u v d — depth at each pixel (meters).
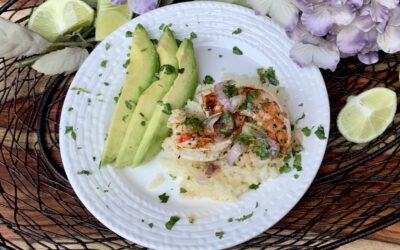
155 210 0.54
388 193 0.54
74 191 0.56
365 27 0.52
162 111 0.54
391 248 0.56
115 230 0.52
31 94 0.61
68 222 0.57
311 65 0.56
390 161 0.56
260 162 0.54
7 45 0.55
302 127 0.55
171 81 0.56
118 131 0.55
